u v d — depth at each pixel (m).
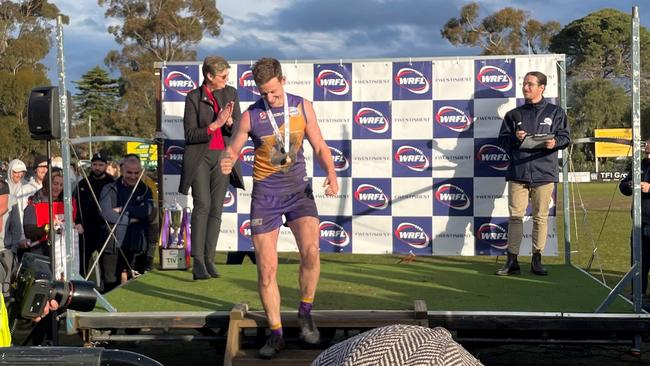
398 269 7.05
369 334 1.26
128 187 8.34
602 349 6.47
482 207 7.12
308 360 4.46
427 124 7.16
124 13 57.16
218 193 6.61
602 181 45.22
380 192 7.24
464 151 7.13
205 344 6.99
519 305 5.34
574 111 59.69
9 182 8.79
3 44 58.97
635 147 4.83
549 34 63.72
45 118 4.75
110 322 4.99
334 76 7.26
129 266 8.17
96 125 61.12
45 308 2.47
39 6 59.97
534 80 6.44
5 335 2.34
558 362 6.09
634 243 4.89
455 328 4.88
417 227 7.20
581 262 11.62
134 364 1.67
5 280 5.95
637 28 4.70
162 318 4.98
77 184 8.44
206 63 6.38
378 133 7.22
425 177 7.18
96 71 61.50
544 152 6.48
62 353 1.67
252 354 4.61
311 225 4.48
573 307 5.24
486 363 6.06
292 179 4.47
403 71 7.18
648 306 6.12
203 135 6.32
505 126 6.60
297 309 5.27
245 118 4.43
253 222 4.47
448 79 7.13
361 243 7.27
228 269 7.27
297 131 4.45
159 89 7.58
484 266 7.24
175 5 55.34
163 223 7.25
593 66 72.88
